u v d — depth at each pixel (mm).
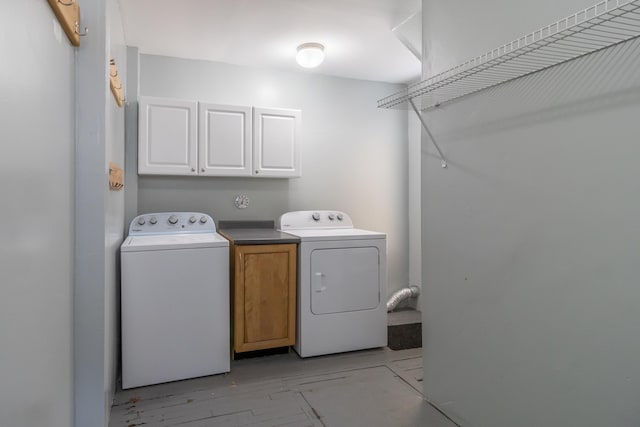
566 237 1340
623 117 1163
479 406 1727
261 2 2352
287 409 2010
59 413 1258
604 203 1220
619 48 1166
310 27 2678
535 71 1438
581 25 1164
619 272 1180
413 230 3936
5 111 805
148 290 2242
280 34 2789
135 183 2957
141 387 2234
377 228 3877
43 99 1073
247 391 2205
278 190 3490
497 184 1624
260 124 3123
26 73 933
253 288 2600
